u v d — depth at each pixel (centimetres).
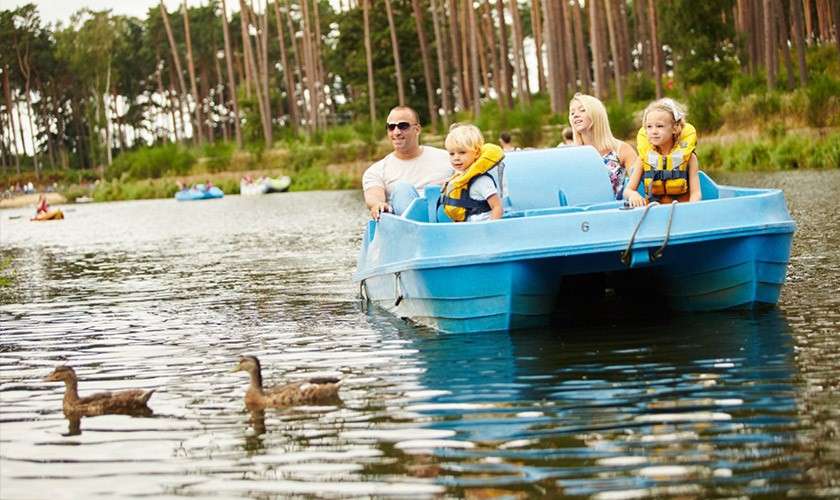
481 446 614
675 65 5369
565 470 564
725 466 555
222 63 14025
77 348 1013
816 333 871
